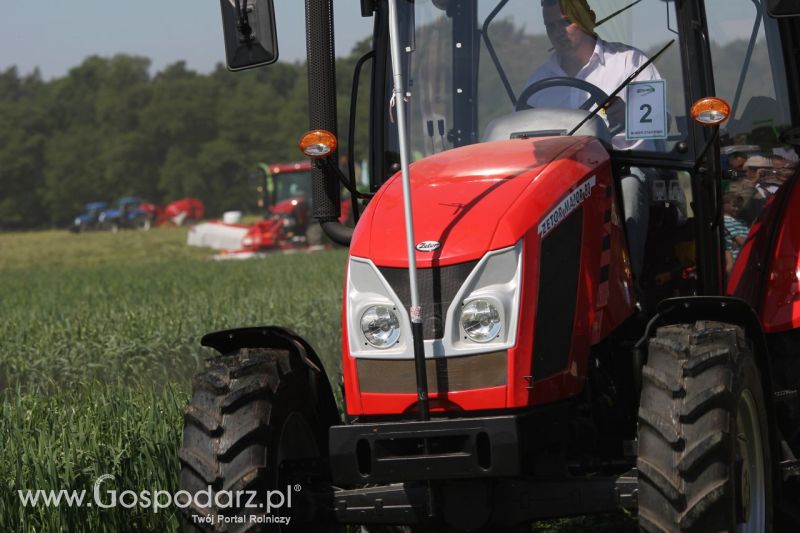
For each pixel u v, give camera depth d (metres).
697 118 13.39
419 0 15.72
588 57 15.05
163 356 31.00
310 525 13.78
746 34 15.98
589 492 12.40
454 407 12.45
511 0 15.43
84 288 62.03
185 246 146.75
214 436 12.71
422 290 12.55
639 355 12.88
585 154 13.83
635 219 14.65
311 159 14.27
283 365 13.41
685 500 11.60
